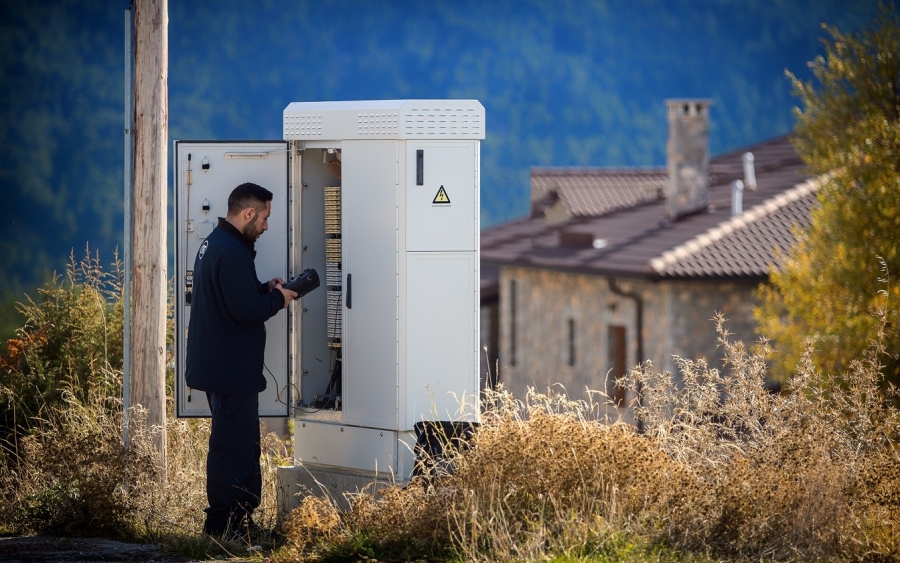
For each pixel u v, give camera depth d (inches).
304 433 761.0
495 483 615.2
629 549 567.5
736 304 2293.3
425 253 710.5
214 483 692.1
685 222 2647.6
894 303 1477.6
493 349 2918.3
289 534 627.8
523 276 2780.5
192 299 697.0
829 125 1727.4
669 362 2266.2
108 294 997.2
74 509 698.8
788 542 585.6
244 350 686.5
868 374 745.6
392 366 714.2
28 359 950.4
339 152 753.0
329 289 761.6
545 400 730.8
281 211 751.1
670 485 616.4
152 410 811.4
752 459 641.6
